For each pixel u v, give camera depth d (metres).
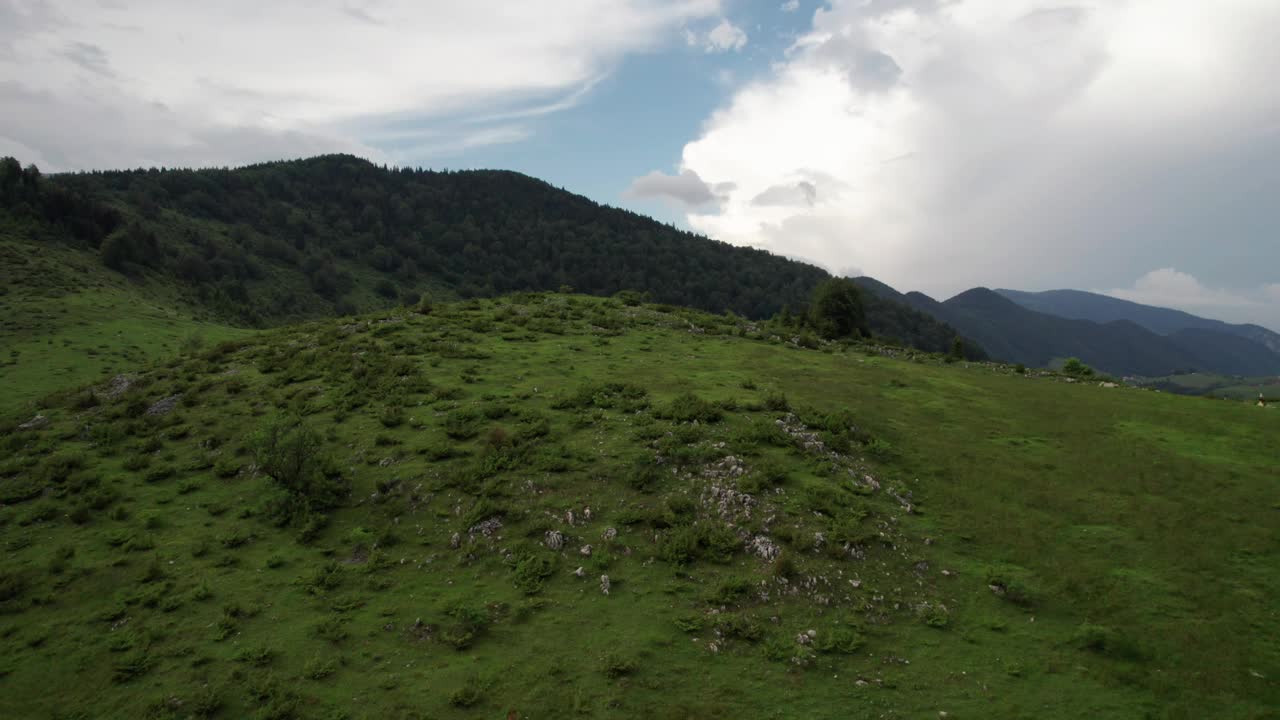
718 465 23.73
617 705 14.19
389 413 28.36
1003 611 17.70
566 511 21.19
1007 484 24.62
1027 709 14.26
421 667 15.40
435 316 49.16
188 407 31.44
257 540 20.77
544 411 29.08
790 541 19.78
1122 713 14.14
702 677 15.07
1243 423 31.08
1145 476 25.27
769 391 33.62
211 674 15.34
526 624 16.80
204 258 185.88
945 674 15.35
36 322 88.50
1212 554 20.09
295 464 22.67
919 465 26.17
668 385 33.59
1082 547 20.66
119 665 15.56
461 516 21.28
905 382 38.91
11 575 19.12
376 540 20.28
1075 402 35.38
